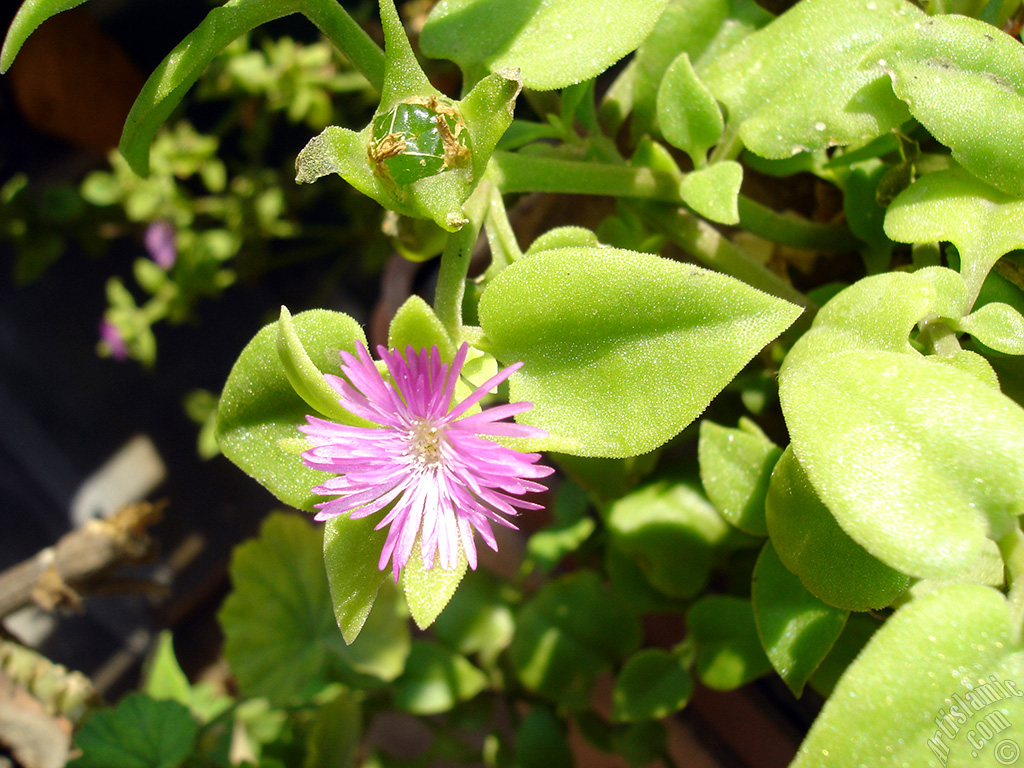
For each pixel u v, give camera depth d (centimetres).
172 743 9
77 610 10
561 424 5
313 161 5
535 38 6
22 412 20
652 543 8
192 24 19
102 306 21
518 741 10
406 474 5
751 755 10
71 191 18
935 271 5
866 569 5
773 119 6
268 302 21
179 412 20
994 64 5
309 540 10
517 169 6
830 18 6
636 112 7
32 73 16
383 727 14
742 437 6
